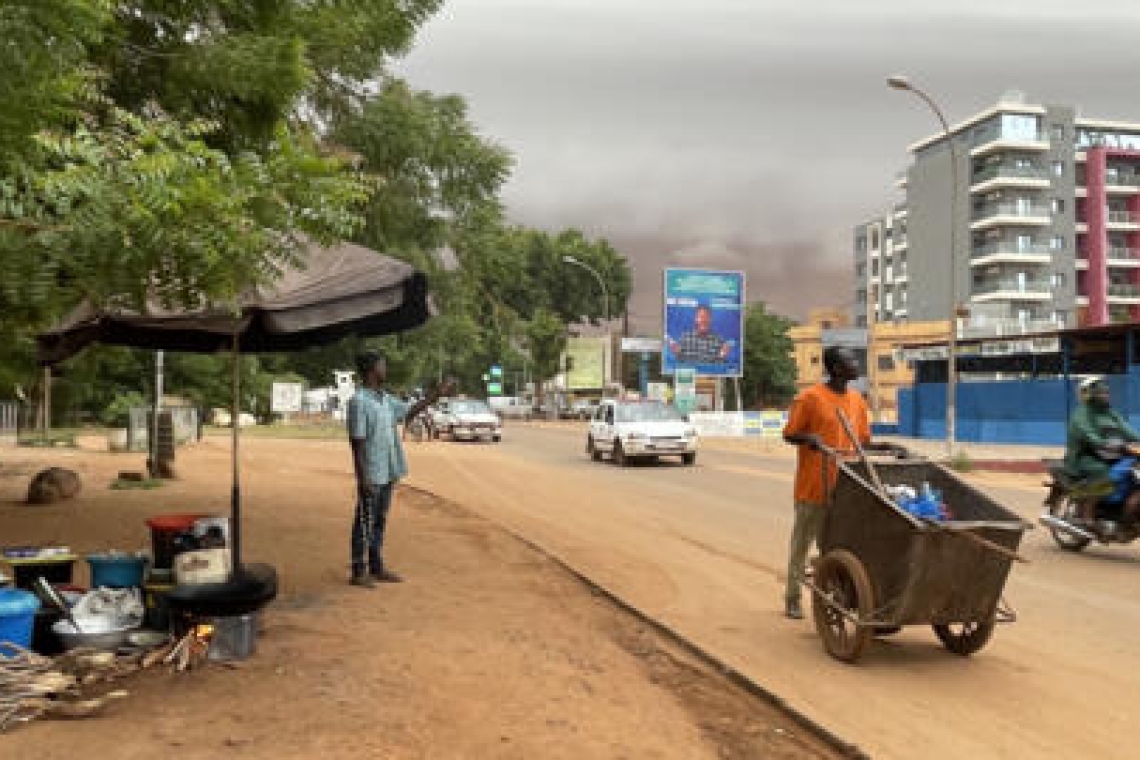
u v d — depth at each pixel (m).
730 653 6.86
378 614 7.24
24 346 8.99
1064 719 5.64
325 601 7.63
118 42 6.92
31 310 4.98
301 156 4.77
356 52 9.74
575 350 86.69
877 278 104.56
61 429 36.72
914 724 5.49
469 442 38.00
